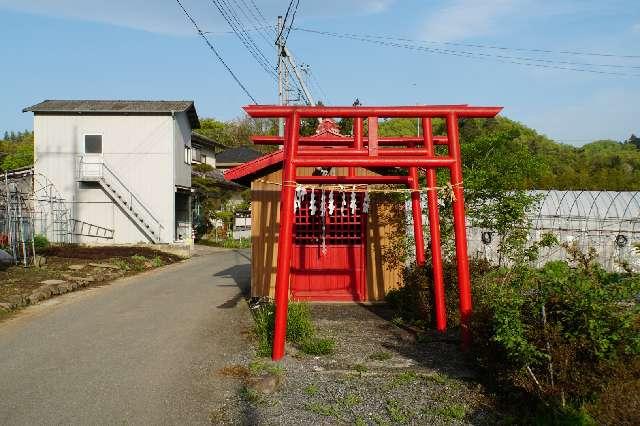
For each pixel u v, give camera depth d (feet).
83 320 31.91
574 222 55.47
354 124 28.78
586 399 15.35
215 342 26.48
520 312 17.20
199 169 107.86
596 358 15.60
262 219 38.37
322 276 38.42
